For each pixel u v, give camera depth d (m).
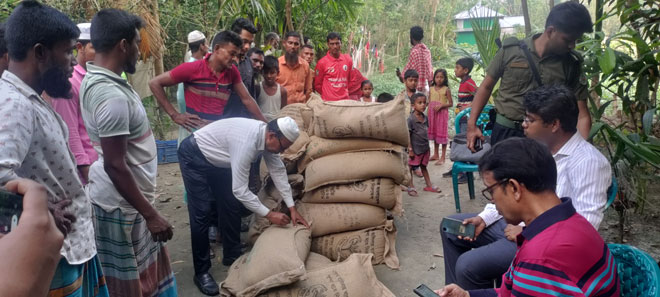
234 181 3.04
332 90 5.89
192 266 3.63
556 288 1.42
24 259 0.54
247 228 4.25
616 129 3.58
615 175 3.60
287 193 3.25
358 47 18.94
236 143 3.00
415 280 3.36
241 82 3.86
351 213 3.47
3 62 2.14
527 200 1.55
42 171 1.67
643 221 4.09
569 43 2.88
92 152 2.99
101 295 2.03
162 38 6.95
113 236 2.35
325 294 2.65
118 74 2.25
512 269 1.63
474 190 5.19
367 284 2.72
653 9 3.87
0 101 1.51
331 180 3.46
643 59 3.57
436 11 22.23
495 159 1.58
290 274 2.64
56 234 0.60
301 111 3.77
